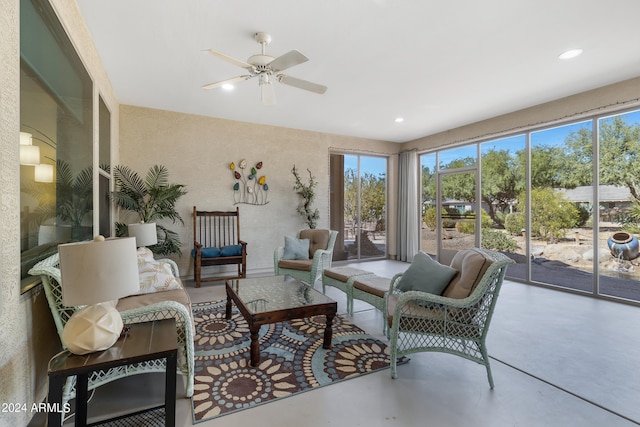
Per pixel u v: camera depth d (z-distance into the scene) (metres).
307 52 2.89
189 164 4.81
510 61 3.06
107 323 1.45
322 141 5.92
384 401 1.80
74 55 2.23
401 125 5.43
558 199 4.28
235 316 3.16
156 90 3.85
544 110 4.24
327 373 2.10
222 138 5.04
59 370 1.27
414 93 3.90
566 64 3.12
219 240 5.04
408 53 2.91
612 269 3.76
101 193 3.33
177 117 4.72
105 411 1.71
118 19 2.39
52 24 1.83
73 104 2.23
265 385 1.96
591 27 2.48
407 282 2.46
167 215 4.33
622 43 2.72
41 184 1.68
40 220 1.67
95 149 2.81
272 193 5.45
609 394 1.86
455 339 2.07
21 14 1.45
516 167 4.77
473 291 2.00
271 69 2.50
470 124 5.28
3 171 1.24
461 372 2.12
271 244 5.45
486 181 5.21
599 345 2.50
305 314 2.35
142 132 4.51
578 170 4.07
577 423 1.61
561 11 2.28
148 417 1.67
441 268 2.34
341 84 3.62
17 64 1.35
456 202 5.74
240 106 4.45
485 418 1.65
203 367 2.17
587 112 3.81
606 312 3.28
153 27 2.50
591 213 3.94
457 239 5.71
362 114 4.79
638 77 3.38
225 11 2.30
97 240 1.41
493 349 2.43
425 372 2.12
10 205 1.29
